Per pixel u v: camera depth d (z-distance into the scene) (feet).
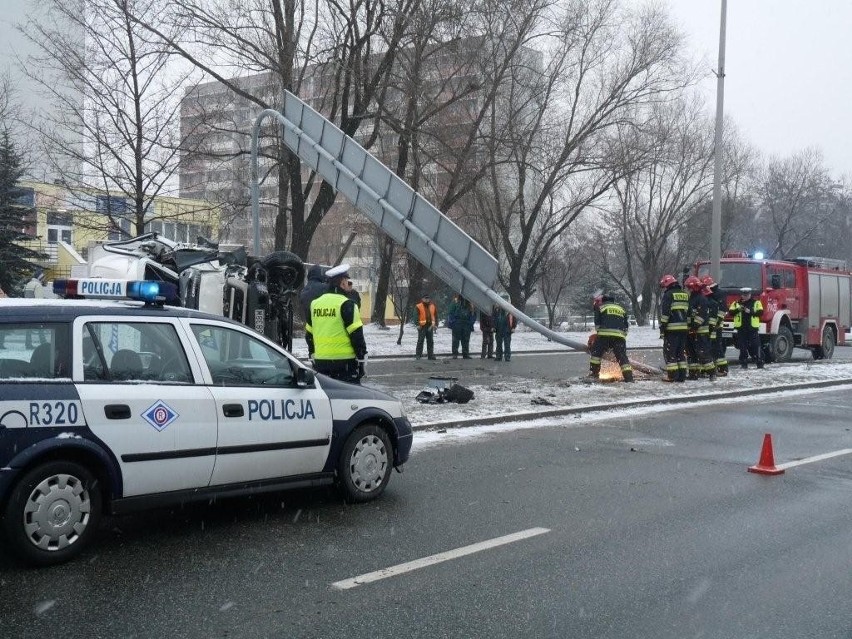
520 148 101.71
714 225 78.18
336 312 29.76
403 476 27.25
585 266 173.68
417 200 52.75
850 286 84.94
